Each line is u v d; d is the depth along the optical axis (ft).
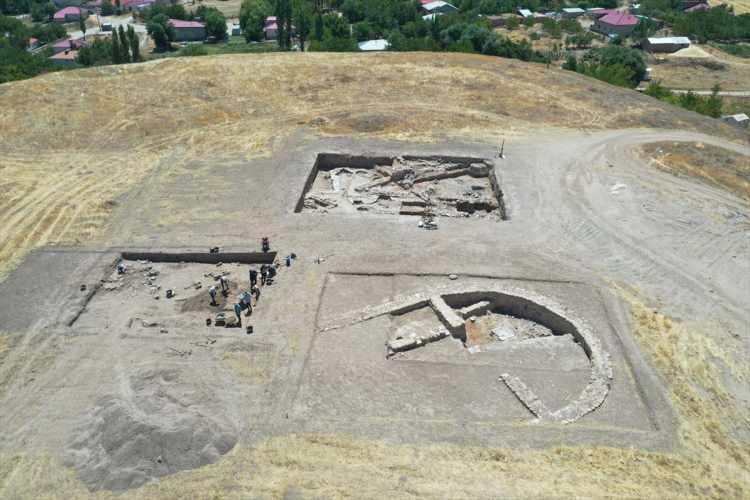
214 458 61.05
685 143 144.87
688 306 87.10
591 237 104.58
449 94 172.14
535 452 62.85
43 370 73.51
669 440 64.64
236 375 72.59
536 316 86.43
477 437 64.64
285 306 85.40
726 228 108.37
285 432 64.69
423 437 64.59
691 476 60.34
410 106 163.63
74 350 77.05
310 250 98.94
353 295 87.92
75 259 96.68
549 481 59.21
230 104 161.79
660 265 96.78
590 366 76.13
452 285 89.76
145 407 64.59
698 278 93.66
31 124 145.69
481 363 76.02
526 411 68.74
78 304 85.87
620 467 61.16
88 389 70.38
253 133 147.13
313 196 121.19
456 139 145.59
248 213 110.73
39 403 68.54
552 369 75.46
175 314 85.20
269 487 58.08
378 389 71.20
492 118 158.20
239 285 92.12
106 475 58.54
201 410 65.98
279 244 100.48
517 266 95.45
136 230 105.09
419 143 142.92
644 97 179.11
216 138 144.15
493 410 68.74
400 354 76.95
